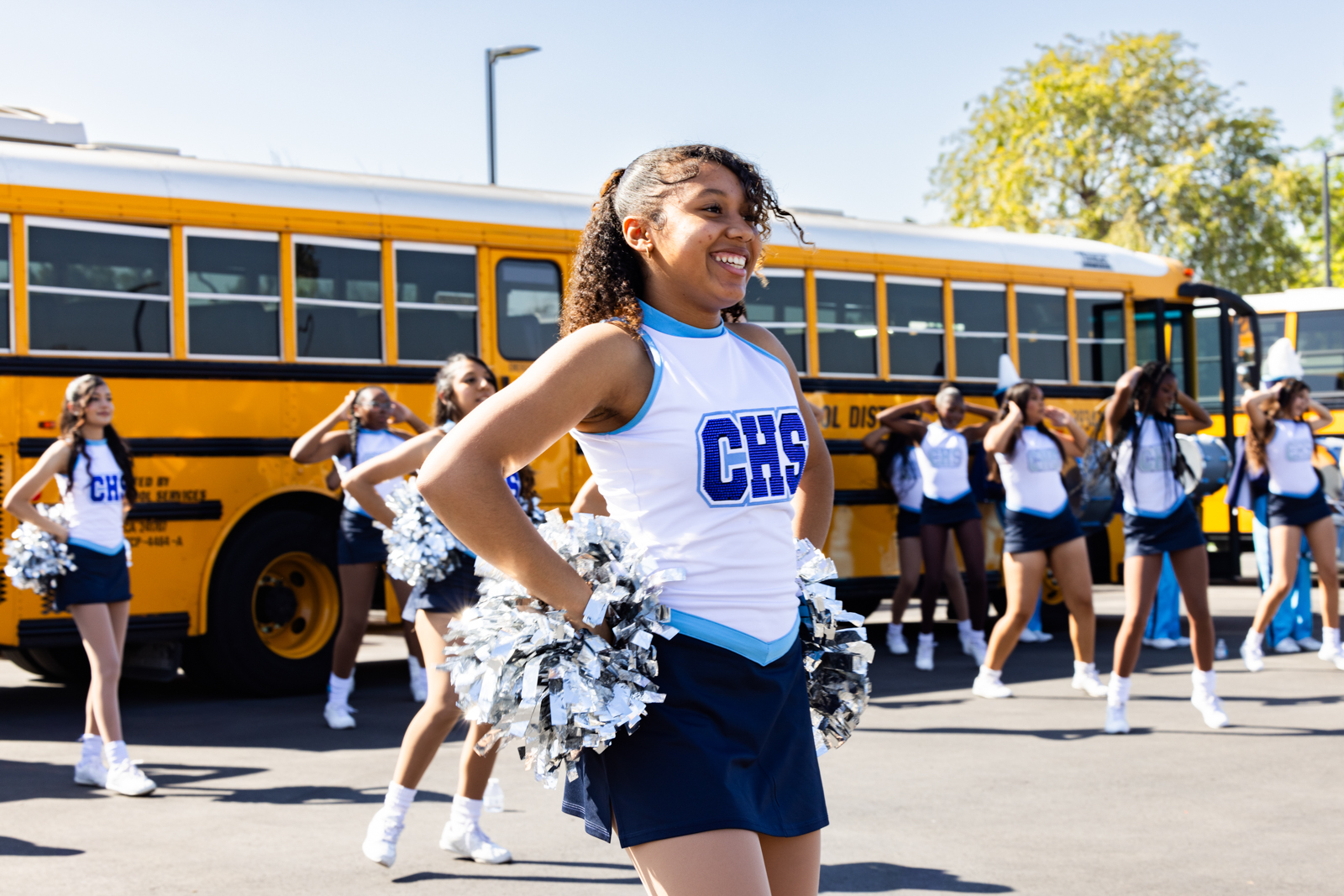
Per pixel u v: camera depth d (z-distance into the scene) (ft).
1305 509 31.53
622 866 16.05
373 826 15.66
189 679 32.65
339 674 26.16
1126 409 23.95
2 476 26.71
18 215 27.20
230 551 29.25
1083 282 42.83
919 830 17.60
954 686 30.32
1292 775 20.77
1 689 32.12
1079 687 28.99
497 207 33.06
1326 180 108.58
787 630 7.58
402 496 16.06
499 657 7.17
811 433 8.52
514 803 19.52
